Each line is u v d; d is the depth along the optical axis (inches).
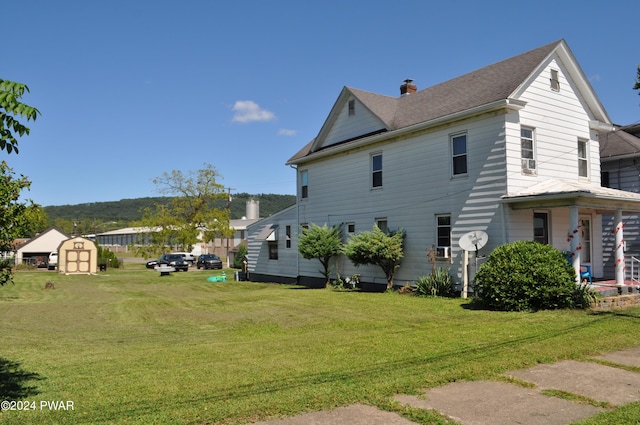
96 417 198.4
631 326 387.2
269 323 480.4
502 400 218.8
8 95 172.7
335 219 882.1
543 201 546.0
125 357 323.6
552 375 259.0
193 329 464.1
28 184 259.6
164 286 1066.1
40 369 288.7
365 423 191.2
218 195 1988.2
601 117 706.8
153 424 189.2
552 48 637.9
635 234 711.1
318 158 932.0
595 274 686.5
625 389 235.8
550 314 447.5
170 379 257.8
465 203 631.2
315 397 219.9
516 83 595.8
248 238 1205.1
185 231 1932.8
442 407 209.3
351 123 851.4
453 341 344.2
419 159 704.4
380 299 631.2
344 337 374.6
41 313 598.2
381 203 773.3
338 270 876.6
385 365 279.3
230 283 1104.2
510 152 585.3
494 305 504.7
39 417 199.6
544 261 483.2
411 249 711.1
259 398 219.6
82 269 1688.0
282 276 1053.2
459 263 636.1
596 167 703.1
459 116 629.6
